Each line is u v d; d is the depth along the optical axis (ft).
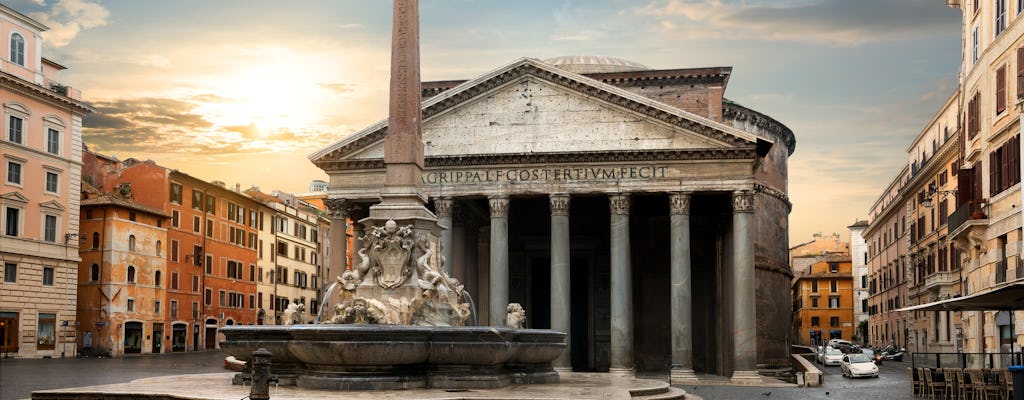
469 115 170.09
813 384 149.89
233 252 294.66
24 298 199.82
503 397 53.83
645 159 162.81
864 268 446.60
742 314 157.79
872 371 172.55
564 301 162.71
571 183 165.17
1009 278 111.34
